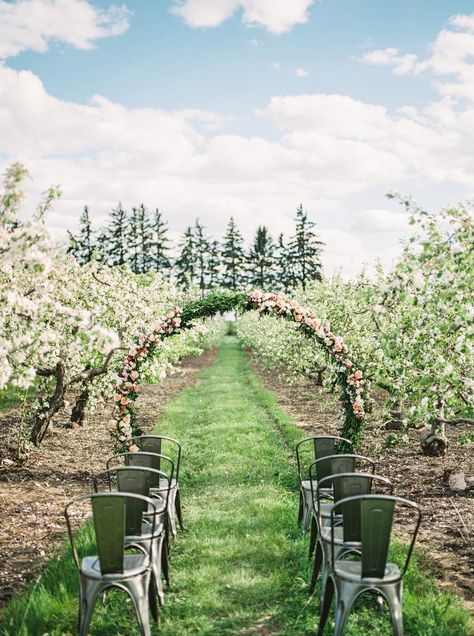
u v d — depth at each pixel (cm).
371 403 1077
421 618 449
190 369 2733
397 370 786
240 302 937
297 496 809
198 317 946
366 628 455
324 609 439
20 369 615
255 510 734
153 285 1475
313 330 941
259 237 6644
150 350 941
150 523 545
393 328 826
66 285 1025
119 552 416
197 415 1499
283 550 608
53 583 516
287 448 1103
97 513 411
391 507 402
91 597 413
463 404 772
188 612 482
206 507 767
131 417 930
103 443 1123
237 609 488
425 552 591
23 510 733
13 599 483
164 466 952
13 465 944
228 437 1180
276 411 1461
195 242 6700
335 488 548
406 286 613
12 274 689
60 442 1125
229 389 1988
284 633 449
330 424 1323
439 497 775
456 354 740
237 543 630
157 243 6444
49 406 1065
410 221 579
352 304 1235
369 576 410
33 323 616
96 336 558
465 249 561
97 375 1084
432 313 661
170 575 559
